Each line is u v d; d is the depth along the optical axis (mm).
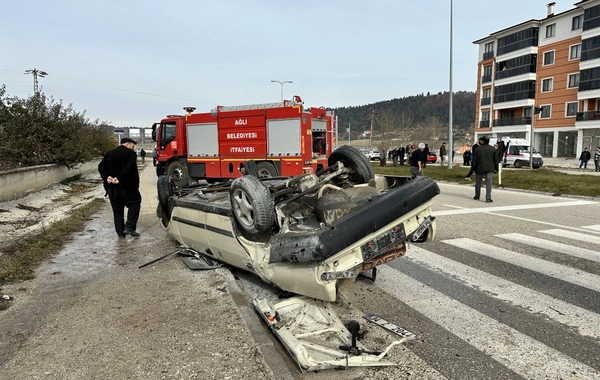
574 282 4754
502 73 50688
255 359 3016
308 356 2959
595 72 39000
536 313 3938
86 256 5902
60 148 16438
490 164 11047
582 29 40250
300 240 3234
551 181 15531
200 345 3230
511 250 6133
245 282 4746
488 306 4113
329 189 4219
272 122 13922
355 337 3156
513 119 49344
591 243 6496
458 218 8742
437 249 6230
